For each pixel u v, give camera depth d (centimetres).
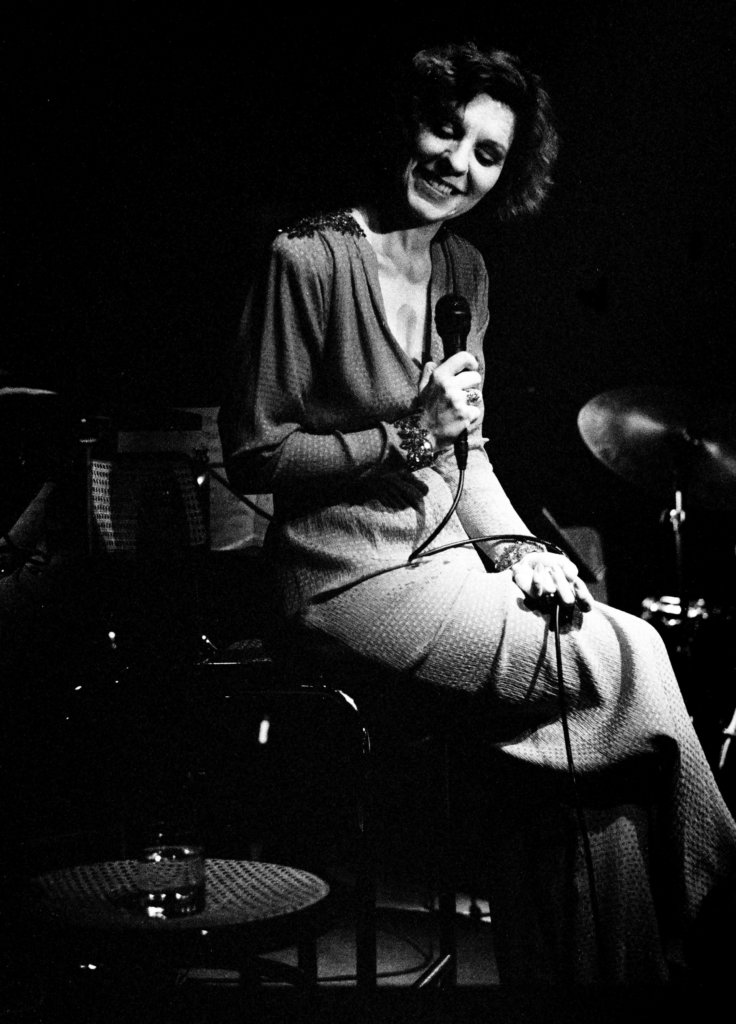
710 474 343
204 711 200
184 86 327
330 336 165
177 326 336
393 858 254
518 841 155
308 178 330
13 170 333
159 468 216
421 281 182
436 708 160
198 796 207
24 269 337
